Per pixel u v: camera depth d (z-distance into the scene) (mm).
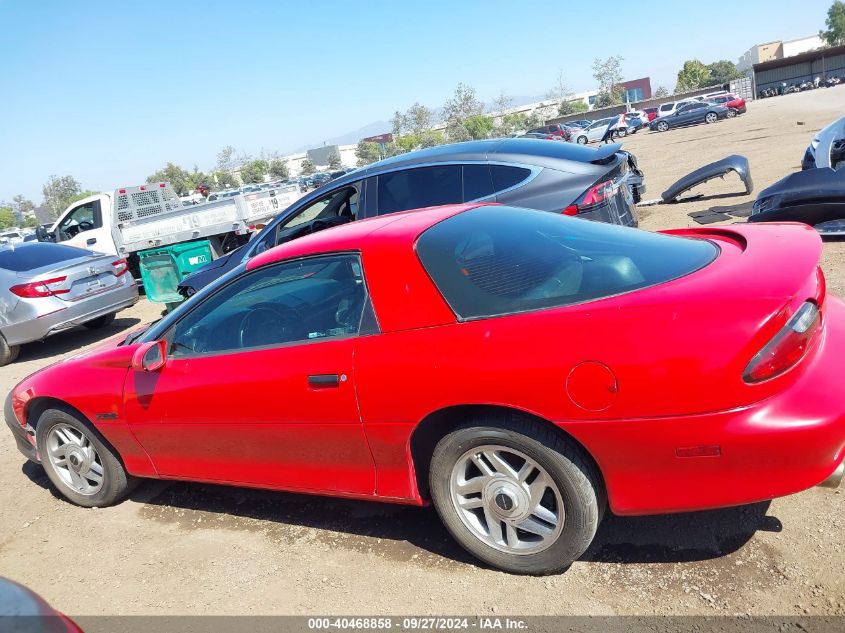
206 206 11047
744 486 2314
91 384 3783
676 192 10703
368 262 2971
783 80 75688
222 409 3277
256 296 3312
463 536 2838
